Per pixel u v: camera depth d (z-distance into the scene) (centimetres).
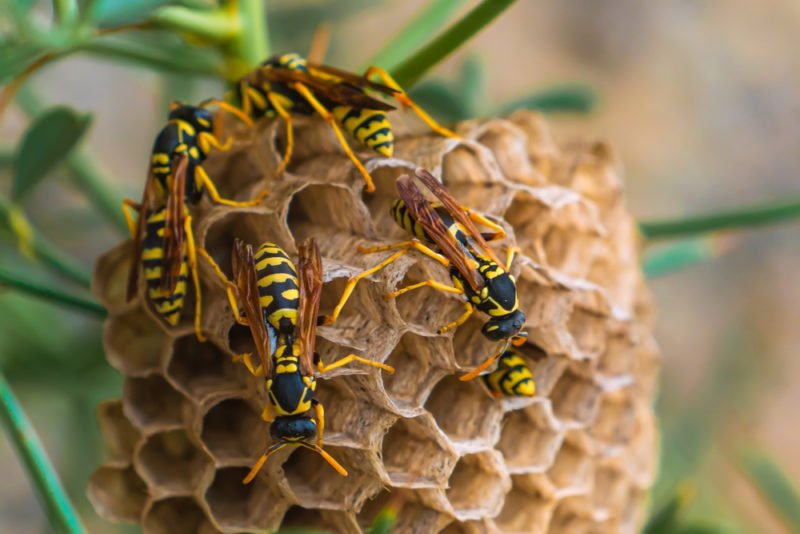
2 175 22
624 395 20
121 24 20
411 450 19
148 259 19
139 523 19
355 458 19
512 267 19
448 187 20
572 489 20
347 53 24
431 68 19
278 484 19
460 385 19
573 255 20
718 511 27
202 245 19
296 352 18
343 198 19
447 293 19
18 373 22
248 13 19
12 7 19
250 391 19
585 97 22
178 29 19
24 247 20
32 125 19
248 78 19
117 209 21
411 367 19
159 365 19
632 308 20
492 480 19
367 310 19
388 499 19
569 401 20
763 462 22
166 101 22
